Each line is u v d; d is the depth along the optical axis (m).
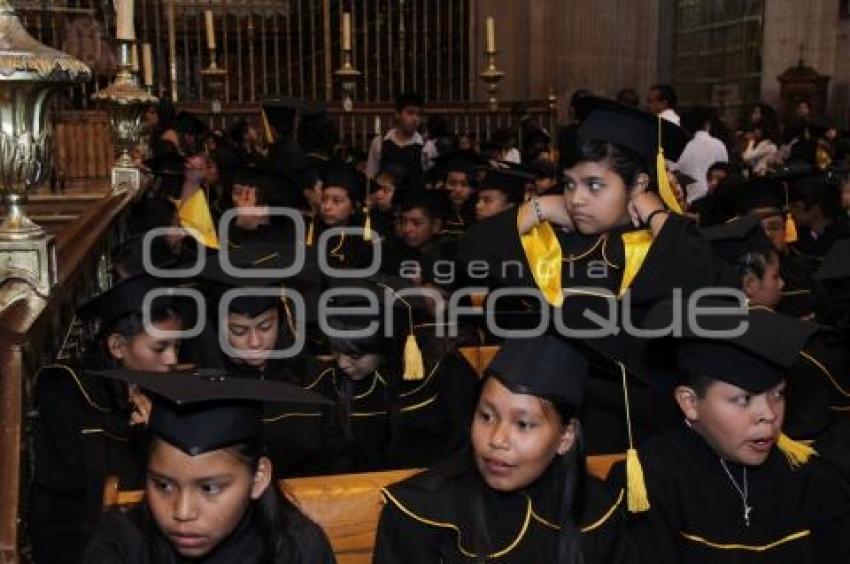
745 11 15.97
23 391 2.37
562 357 2.24
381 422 3.55
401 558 2.28
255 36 15.45
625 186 2.85
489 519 2.29
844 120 14.80
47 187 8.87
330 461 3.48
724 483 2.54
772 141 13.06
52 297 2.84
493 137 11.70
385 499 2.34
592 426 3.32
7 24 2.74
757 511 2.52
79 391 2.94
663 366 2.70
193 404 2.00
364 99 15.46
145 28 14.33
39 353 2.82
